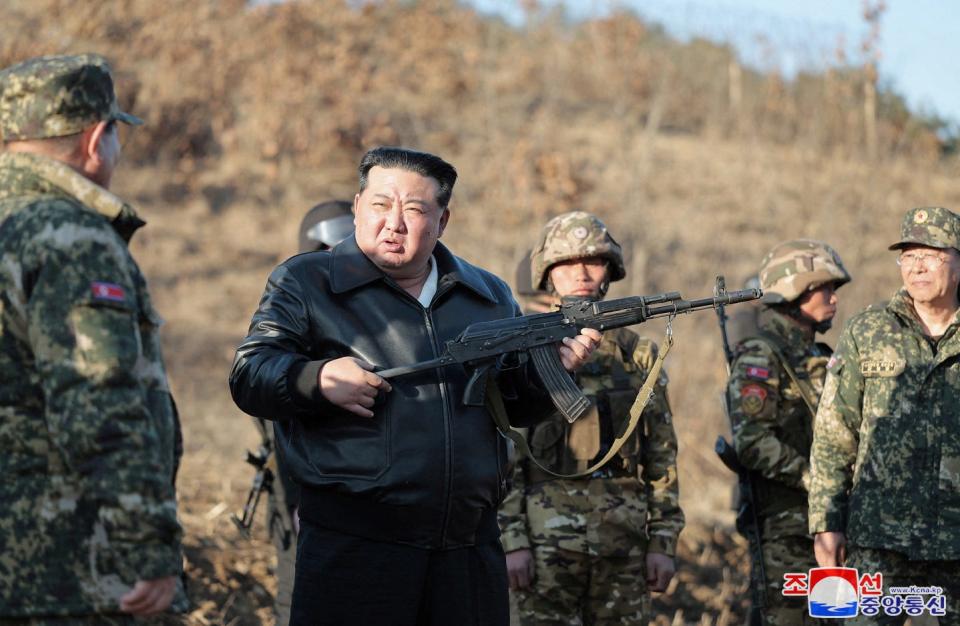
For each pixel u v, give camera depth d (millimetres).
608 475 10961
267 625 13984
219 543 15672
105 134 7395
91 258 6727
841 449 11180
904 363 10820
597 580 10898
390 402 8148
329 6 49719
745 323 15398
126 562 6523
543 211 37250
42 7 41188
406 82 48594
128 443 6543
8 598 6613
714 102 49750
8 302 6746
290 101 43438
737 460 12273
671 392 25891
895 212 36250
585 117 49219
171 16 44500
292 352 8273
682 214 39781
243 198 41000
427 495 8094
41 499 6707
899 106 41062
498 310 8992
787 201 39438
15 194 7078
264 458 11336
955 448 10633
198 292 34219
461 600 8344
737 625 16359
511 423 9031
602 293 11531
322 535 8273
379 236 8391
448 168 8547
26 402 6766
